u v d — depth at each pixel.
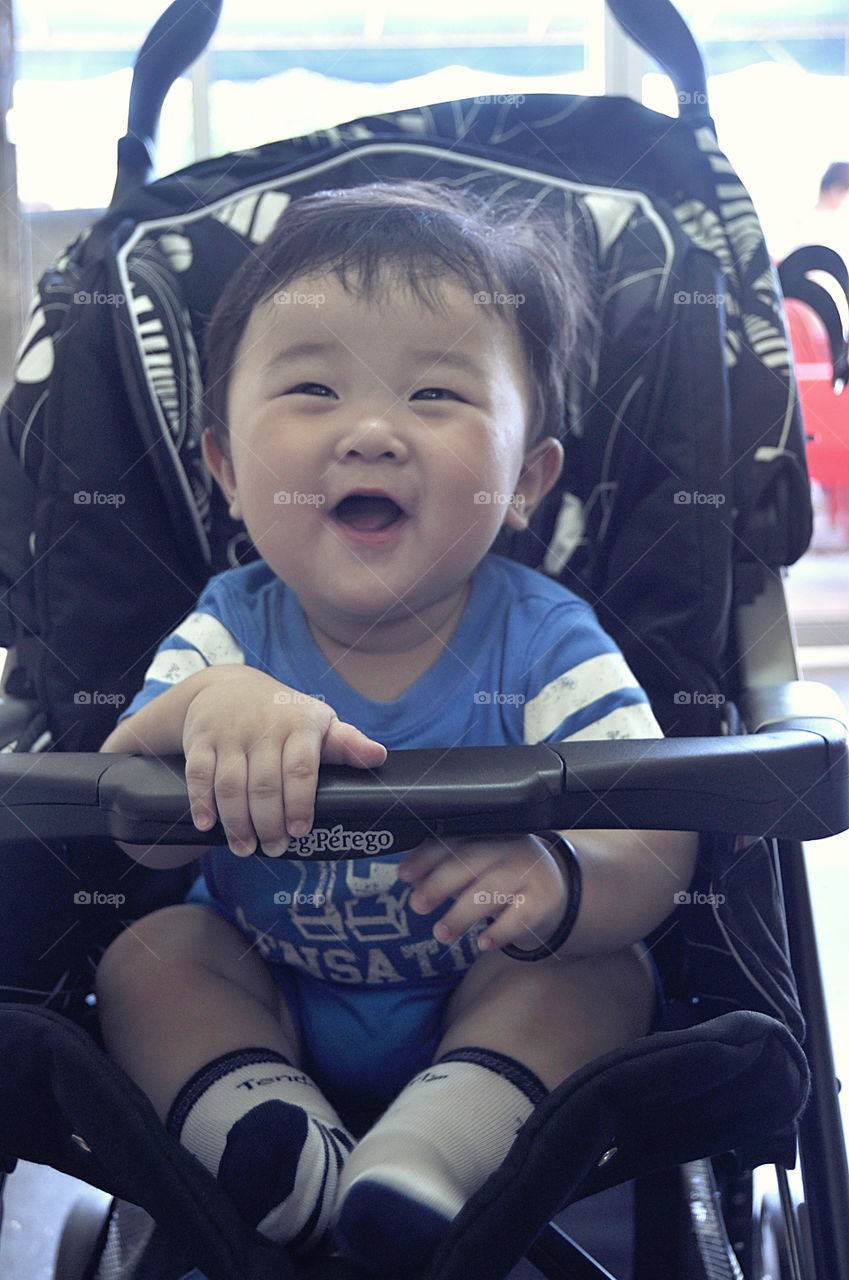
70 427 0.77
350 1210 0.47
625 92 2.16
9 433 0.78
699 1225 0.68
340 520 0.67
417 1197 0.47
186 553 0.83
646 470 0.79
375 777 0.47
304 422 0.67
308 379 0.67
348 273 0.67
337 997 0.68
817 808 0.51
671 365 0.77
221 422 0.76
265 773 0.48
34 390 0.78
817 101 2.61
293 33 2.48
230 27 2.46
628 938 0.61
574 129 0.87
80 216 2.30
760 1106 0.55
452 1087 0.54
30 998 0.63
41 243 2.26
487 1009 0.59
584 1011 0.59
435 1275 0.45
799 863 0.68
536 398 0.76
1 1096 0.50
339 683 0.72
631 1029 0.60
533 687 0.72
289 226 0.74
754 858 0.63
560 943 0.57
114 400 0.78
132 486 0.79
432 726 0.71
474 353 0.68
